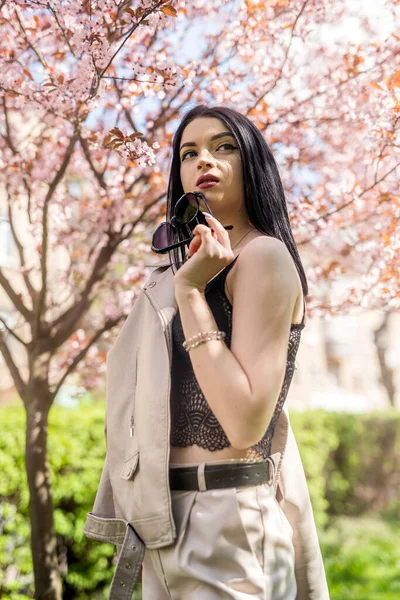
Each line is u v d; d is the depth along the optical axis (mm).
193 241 1442
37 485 3443
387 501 9156
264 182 1600
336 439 8492
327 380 23656
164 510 1382
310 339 22891
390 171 3277
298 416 7969
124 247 4555
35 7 2623
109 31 3016
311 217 3617
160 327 1537
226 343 1429
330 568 5961
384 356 13211
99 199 4066
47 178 4020
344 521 8492
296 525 1663
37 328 3566
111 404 1618
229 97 3605
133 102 3152
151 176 3910
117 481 1540
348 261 4324
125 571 1416
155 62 3365
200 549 1341
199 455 1409
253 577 1326
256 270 1381
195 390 1445
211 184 1564
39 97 2861
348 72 3633
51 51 3699
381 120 3131
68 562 4734
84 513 4703
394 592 5223
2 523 4355
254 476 1404
